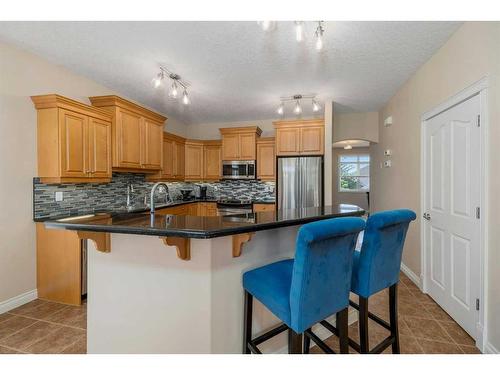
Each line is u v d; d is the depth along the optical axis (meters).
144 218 1.48
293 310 1.09
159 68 2.93
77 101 2.79
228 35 2.26
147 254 1.46
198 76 3.14
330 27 2.11
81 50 2.53
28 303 2.55
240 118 5.30
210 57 2.65
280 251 1.72
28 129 2.54
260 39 2.32
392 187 3.82
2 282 2.37
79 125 2.76
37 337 1.97
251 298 1.42
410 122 3.13
